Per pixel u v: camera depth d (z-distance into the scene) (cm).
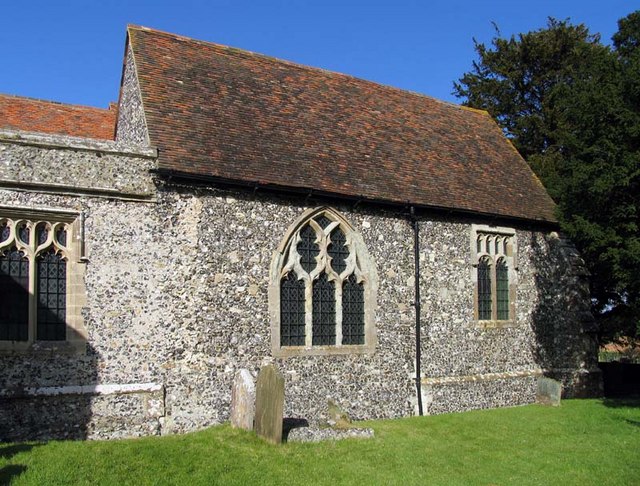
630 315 1786
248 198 1222
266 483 805
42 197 1041
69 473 784
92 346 1051
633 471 927
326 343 1310
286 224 1262
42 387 1005
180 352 1115
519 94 2889
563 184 1623
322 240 1320
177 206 1147
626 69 1400
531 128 2723
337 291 1332
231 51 1584
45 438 992
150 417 1069
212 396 1132
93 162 1086
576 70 2692
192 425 1107
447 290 1499
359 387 1321
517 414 1397
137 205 1115
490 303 1611
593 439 1142
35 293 1028
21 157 1032
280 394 970
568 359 1728
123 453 890
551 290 1750
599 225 1433
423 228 1476
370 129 1614
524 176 1880
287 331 1258
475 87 2945
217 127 1295
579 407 1502
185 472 827
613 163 1348
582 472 921
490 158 1850
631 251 1323
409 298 1425
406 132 1705
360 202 1355
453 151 1756
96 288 1066
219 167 1190
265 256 1226
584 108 1422
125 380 1067
